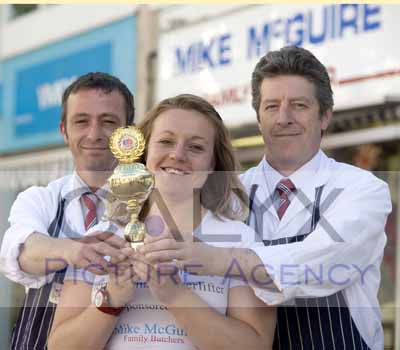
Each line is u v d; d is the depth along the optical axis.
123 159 3.85
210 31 7.92
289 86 4.33
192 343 3.72
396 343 4.63
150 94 8.54
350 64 6.83
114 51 8.81
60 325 3.78
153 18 8.48
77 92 4.66
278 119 4.36
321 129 4.47
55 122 9.01
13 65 9.90
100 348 3.69
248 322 3.77
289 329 4.15
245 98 7.51
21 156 9.37
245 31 7.59
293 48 4.44
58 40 9.40
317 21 7.05
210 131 3.91
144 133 3.98
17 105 9.69
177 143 3.84
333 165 4.43
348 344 4.05
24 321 4.29
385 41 6.61
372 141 7.18
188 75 8.11
